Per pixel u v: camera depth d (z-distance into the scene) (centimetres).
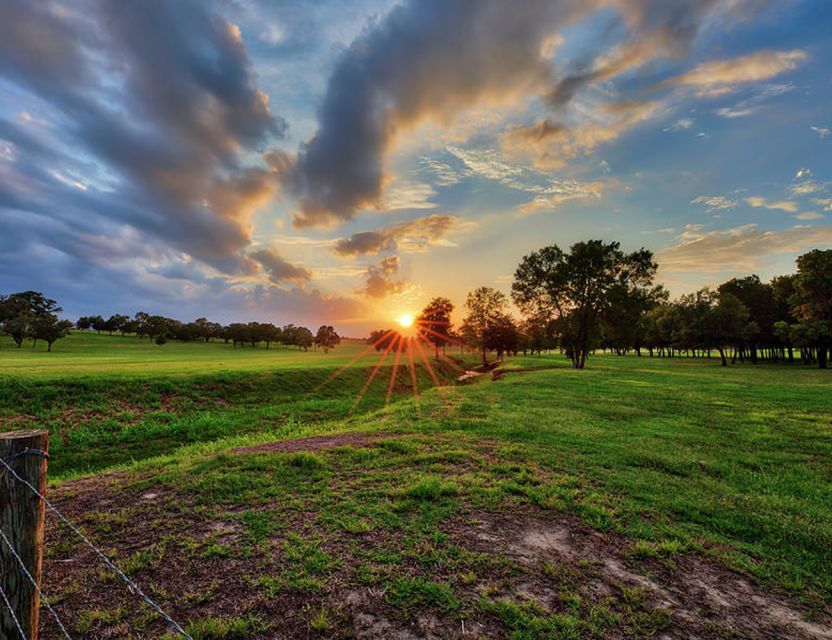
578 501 698
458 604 418
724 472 905
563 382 2714
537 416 1484
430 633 378
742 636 394
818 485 838
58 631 379
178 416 2155
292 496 697
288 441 1163
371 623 390
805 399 1986
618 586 463
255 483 750
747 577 500
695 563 524
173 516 619
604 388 2392
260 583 448
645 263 4900
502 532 582
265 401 2695
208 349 10556
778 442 1166
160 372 2923
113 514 624
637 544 554
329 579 457
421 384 4662
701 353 12344
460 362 9194
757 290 7794
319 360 5888
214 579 457
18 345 9000
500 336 7869
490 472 845
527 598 435
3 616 270
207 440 1839
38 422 1811
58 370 2839
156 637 372
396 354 9788
